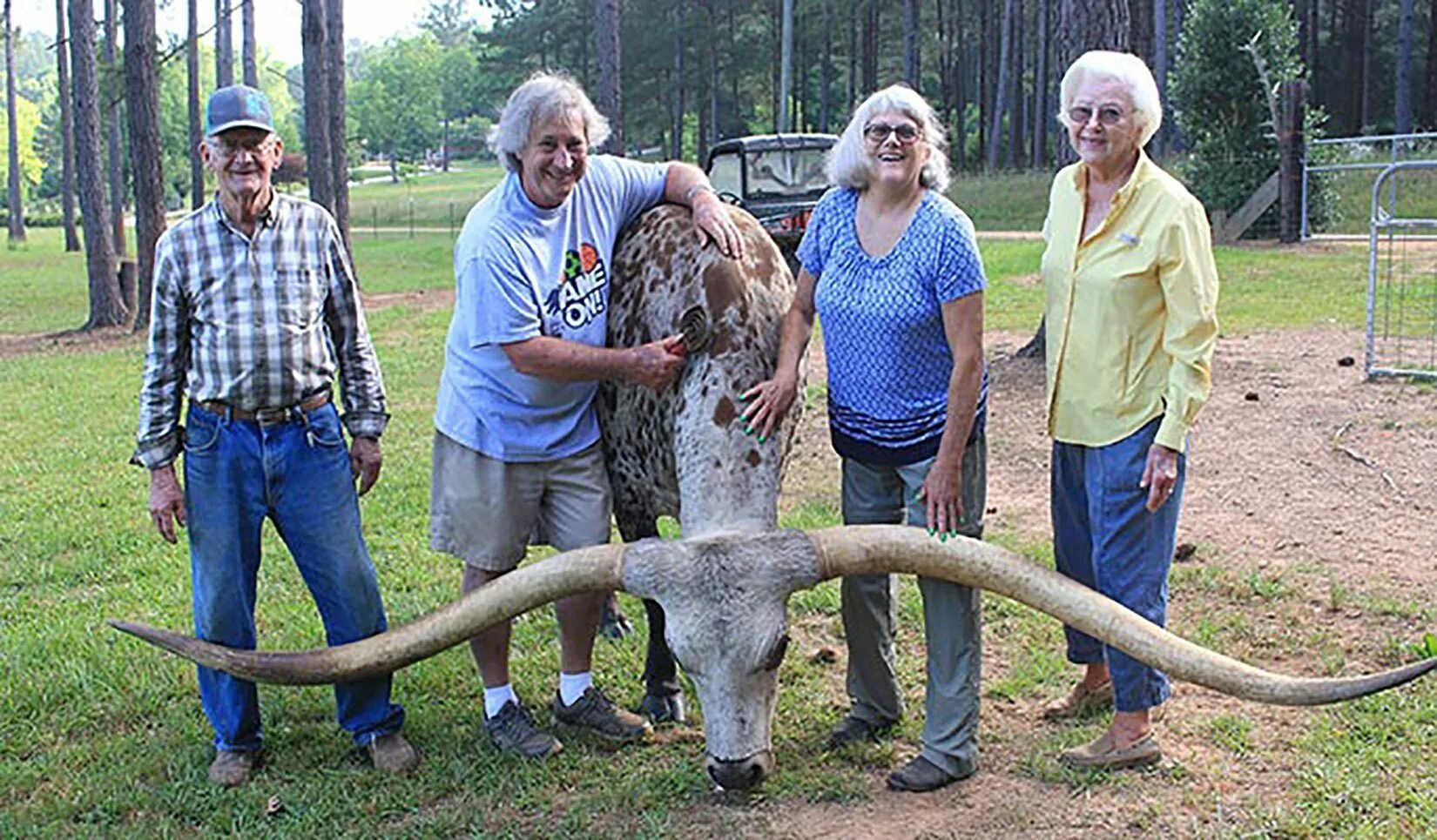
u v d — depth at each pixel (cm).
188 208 7950
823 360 1271
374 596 493
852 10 5400
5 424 1232
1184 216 421
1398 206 2392
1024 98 5641
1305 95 2142
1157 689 451
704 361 441
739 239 466
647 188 499
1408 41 3966
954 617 443
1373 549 660
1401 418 902
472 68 11119
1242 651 550
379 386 502
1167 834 413
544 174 445
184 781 473
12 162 5281
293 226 464
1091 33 1136
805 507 787
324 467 477
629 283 483
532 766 477
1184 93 2342
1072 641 494
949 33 5778
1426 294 1477
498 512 485
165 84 7938
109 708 541
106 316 2141
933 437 439
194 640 416
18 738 516
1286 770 447
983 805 438
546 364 446
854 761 472
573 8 5731
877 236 432
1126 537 445
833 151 441
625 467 495
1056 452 473
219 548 467
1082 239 445
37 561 768
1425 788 426
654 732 504
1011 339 1340
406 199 6838
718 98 6059
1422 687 499
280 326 458
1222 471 817
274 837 434
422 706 533
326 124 2244
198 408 463
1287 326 1316
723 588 388
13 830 443
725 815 438
